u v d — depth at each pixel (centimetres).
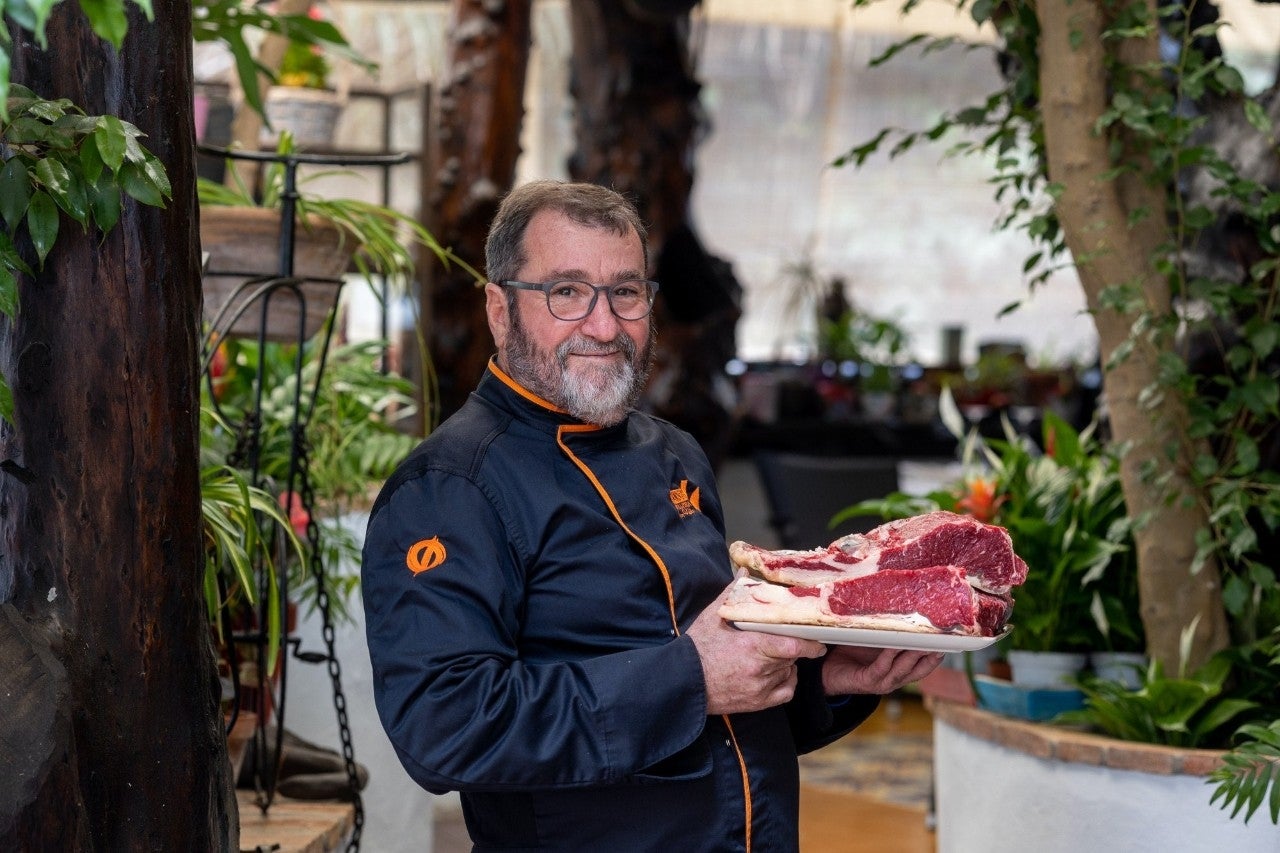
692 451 202
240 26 238
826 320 1055
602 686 159
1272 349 254
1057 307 1407
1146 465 245
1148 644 262
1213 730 253
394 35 748
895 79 1275
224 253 221
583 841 168
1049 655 273
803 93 1285
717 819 170
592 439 180
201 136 322
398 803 278
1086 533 277
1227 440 261
